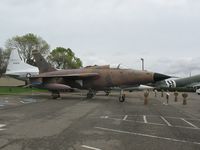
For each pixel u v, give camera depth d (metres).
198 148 8.09
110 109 20.27
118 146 8.27
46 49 96.75
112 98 34.28
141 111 18.97
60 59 106.81
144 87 36.09
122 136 9.82
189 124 12.94
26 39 94.19
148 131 10.87
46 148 8.00
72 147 8.12
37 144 8.51
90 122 13.34
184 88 77.62
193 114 17.38
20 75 42.62
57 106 22.47
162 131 10.90
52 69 37.22
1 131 10.77
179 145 8.45
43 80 33.88
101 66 32.41
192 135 10.11
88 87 32.91
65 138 9.43
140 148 8.03
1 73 95.81
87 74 31.95
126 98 35.34
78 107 21.72
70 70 34.25
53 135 9.97
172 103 27.42
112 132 10.61
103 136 9.80
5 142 8.78
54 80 34.09
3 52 96.31
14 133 10.35
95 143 8.66
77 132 10.59
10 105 22.84
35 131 10.79
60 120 14.02
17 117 15.19
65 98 33.47
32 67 43.16
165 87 78.25
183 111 19.25
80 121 13.68
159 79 29.53
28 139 9.25
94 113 17.44
